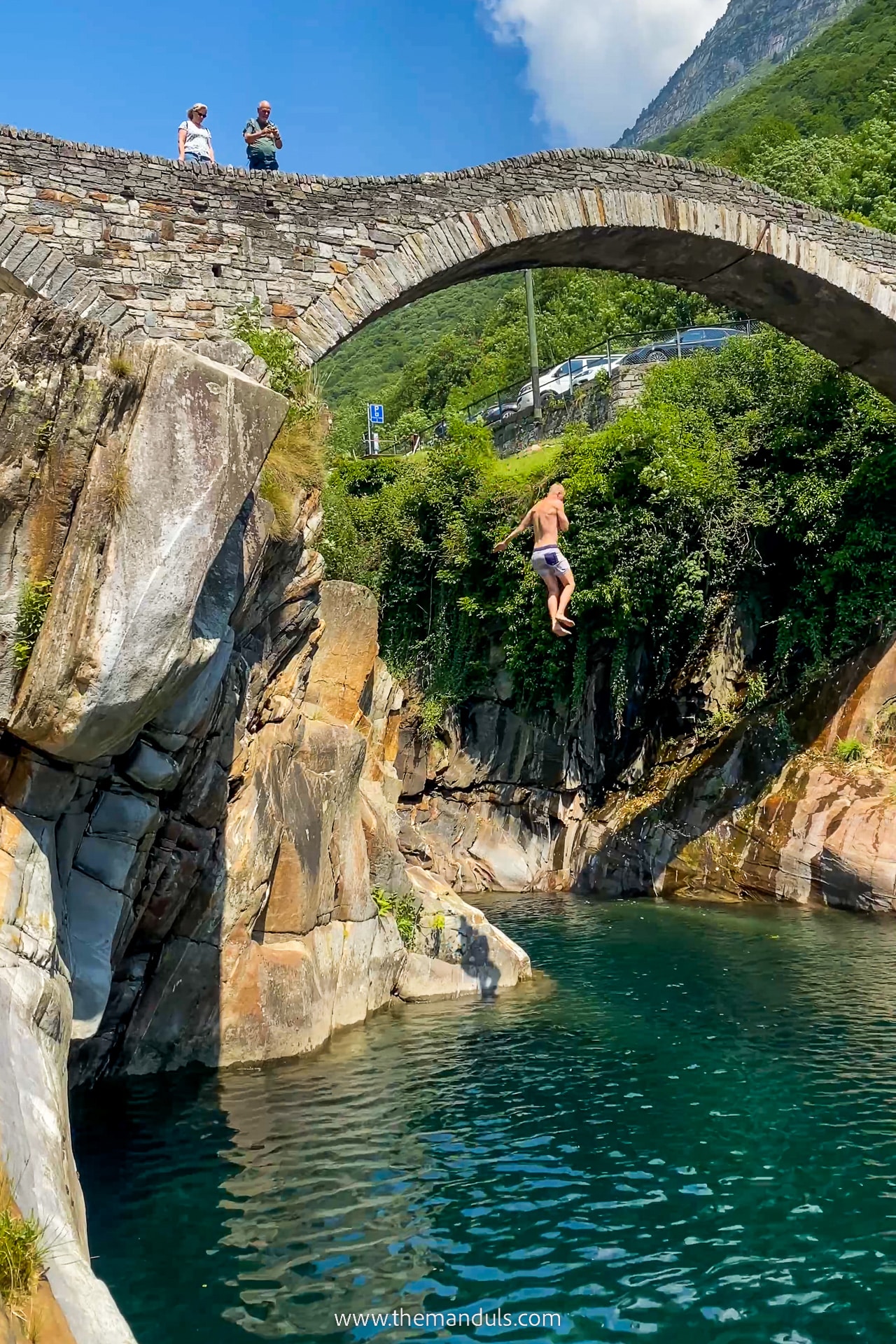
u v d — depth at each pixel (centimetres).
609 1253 590
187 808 862
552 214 1420
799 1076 870
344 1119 789
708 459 1931
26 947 575
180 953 898
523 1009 1113
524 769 2117
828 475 1866
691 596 1872
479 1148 730
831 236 1634
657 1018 1061
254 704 982
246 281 1234
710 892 1709
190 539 646
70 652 628
